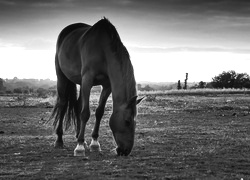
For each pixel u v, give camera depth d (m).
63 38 11.18
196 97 35.72
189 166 7.71
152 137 12.20
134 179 6.63
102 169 7.45
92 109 24.06
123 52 9.03
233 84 64.19
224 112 21.95
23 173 7.11
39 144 10.98
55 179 6.66
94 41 9.37
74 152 9.21
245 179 6.67
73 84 11.04
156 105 26.70
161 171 7.29
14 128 15.16
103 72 9.42
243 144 10.69
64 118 11.28
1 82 116.62
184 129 14.34
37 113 21.58
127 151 8.57
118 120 8.62
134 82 8.89
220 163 8.07
